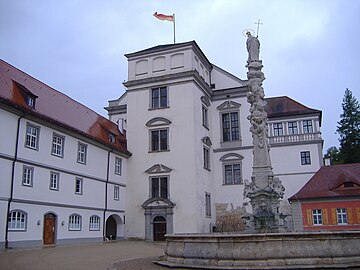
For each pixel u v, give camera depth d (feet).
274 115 156.35
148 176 137.28
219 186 147.43
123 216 135.74
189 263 49.60
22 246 87.81
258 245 45.19
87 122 128.36
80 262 59.98
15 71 109.81
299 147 149.69
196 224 127.24
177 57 142.82
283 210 144.97
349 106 208.85
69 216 105.81
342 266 43.14
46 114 102.83
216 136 151.94
